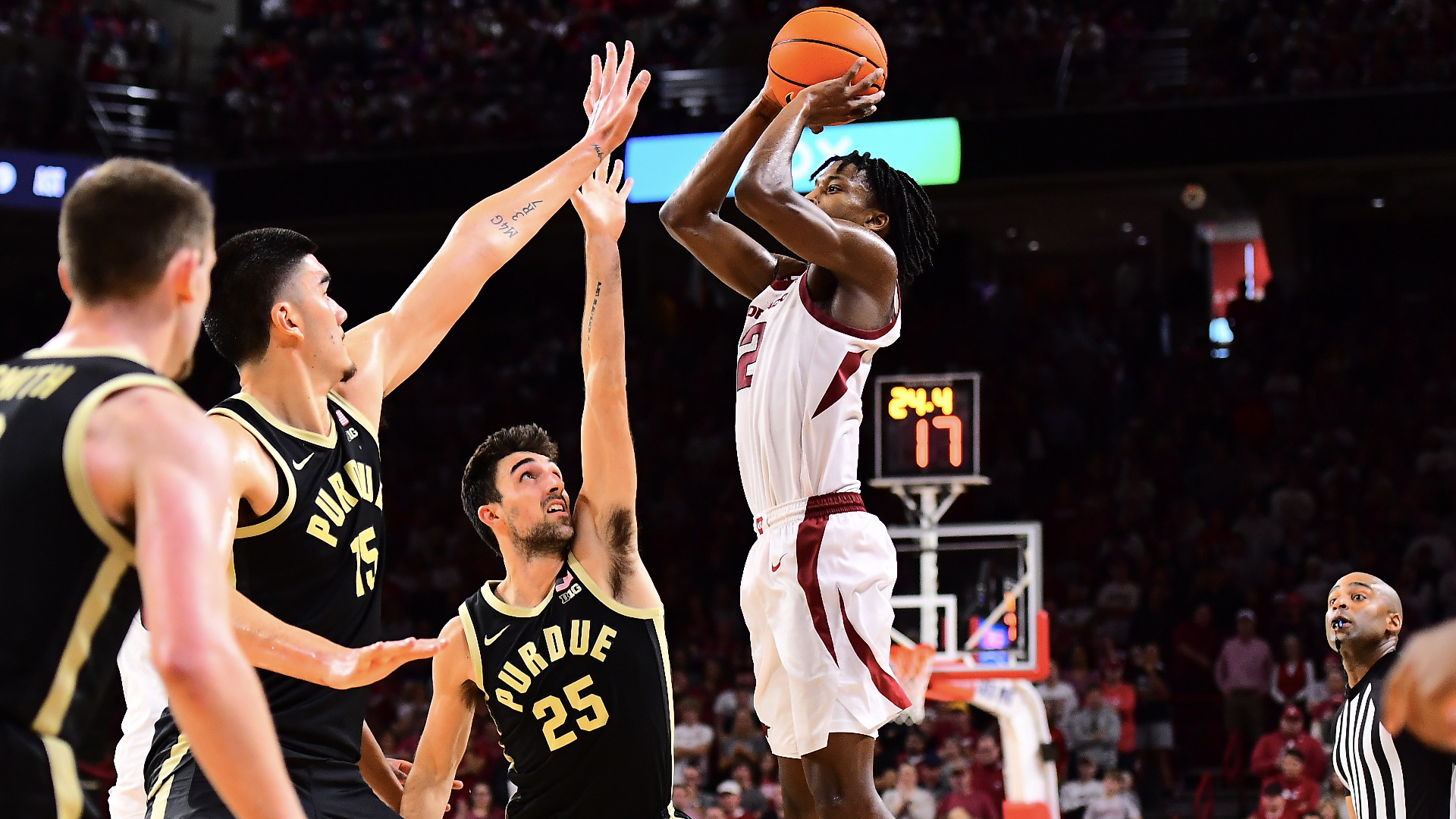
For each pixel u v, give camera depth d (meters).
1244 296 16.34
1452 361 14.63
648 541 14.35
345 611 2.90
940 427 6.38
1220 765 10.27
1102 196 15.92
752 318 3.21
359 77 17.83
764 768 10.28
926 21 15.94
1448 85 13.20
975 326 16.55
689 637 12.79
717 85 14.80
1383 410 14.20
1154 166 13.75
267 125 16.16
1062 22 15.70
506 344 17.84
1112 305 17.02
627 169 14.60
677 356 16.75
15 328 17.50
